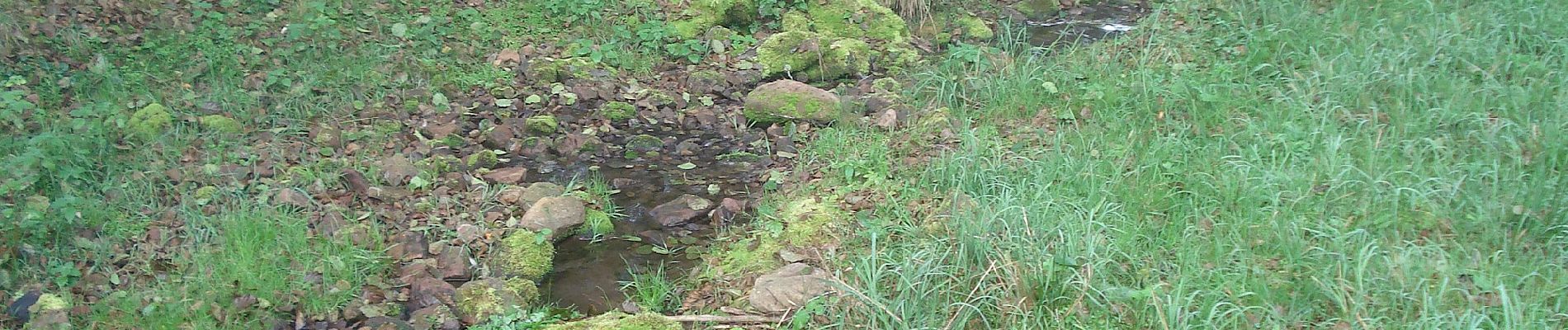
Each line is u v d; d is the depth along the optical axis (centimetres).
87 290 415
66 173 478
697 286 461
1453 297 399
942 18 866
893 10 864
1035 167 534
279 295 423
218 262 435
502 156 607
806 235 489
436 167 563
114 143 539
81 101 577
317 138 578
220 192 497
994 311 403
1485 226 446
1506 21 673
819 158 589
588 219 519
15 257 418
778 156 606
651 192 566
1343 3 732
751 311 427
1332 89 601
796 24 805
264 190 502
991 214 461
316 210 493
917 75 701
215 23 688
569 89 700
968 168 528
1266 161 526
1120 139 567
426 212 512
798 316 403
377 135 593
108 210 464
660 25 782
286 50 671
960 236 443
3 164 462
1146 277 422
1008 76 670
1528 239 439
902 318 388
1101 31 853
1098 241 437
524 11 792
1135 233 454
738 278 460
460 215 510
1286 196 482
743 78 734
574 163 605
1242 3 767
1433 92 590
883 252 446
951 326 390
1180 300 396
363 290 439
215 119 577
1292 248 435
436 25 744
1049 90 641
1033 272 407
